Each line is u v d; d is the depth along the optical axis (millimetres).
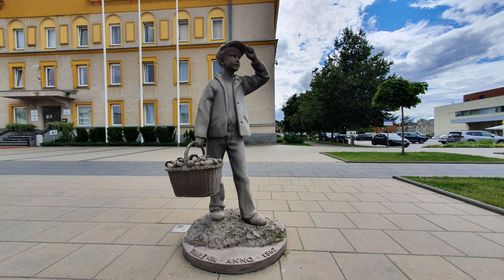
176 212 4371
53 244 3168
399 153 14359
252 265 2541
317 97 29766
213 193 2662
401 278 2436
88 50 24484
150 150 17688
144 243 3188
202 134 2920
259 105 23062
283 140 30078
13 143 22062
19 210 4504
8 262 2736
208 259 2590
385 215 4207
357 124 29078
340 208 4582
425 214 4254
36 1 24969
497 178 6875
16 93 23375
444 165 9992
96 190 5973
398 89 13141
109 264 2691
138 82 24422
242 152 3170
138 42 24328
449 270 2568
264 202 4957
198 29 23703
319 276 2469
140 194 5598
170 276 2477
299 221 3936
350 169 8992
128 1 24234
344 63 31391
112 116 24875
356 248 3041
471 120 57719
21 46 25578
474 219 4016
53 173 8289
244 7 23141
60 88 25000
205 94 3033
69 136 23156
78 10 24625
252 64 3250
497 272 2533
